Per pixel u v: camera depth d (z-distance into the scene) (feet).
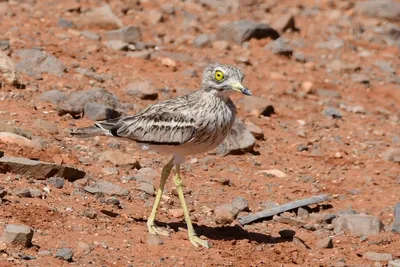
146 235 56.54
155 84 91.61
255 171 74.18
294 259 56.24
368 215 64.49
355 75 108.06
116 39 104.73
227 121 55.67
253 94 95.81
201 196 66.69
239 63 104.99
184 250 55.21
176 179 56.95
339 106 96.37
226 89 54.75
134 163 69.51
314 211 67.56
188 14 121.60
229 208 63.31
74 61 93.97
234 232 60.18
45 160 66.33
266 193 69.51
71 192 61.46
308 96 98.43
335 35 123.65
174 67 98.17
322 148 82.74
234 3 129.59
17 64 87.71
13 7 111.34
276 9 132.57
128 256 53.16
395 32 126.52
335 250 59.21
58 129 74.43
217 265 53.52
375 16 134.62
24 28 102.99
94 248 53.31
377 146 84.58
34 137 70.64
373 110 97.40
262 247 57.67
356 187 73.41
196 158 74.90
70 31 104.12
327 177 75.05
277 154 79.46
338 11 133.49
